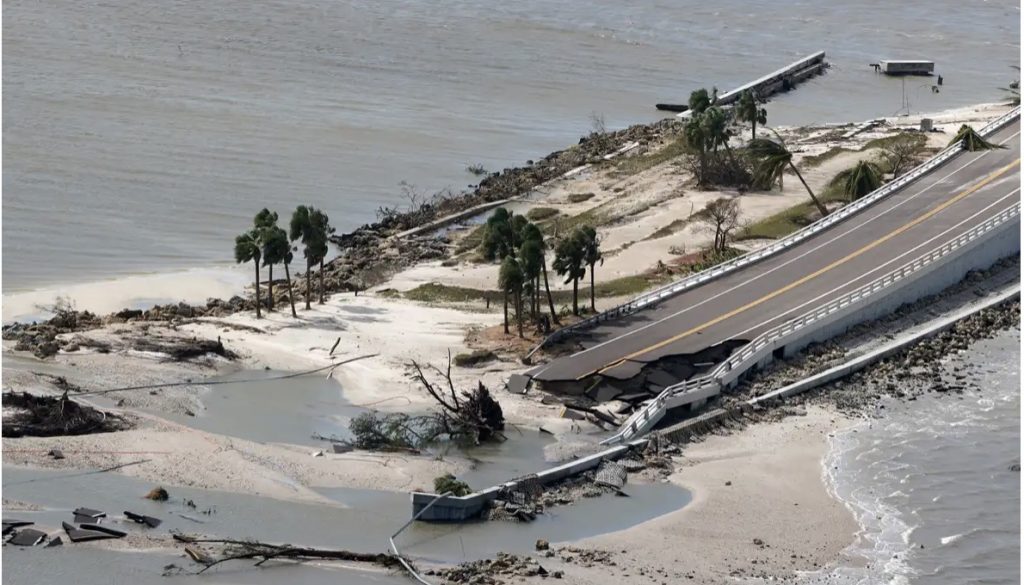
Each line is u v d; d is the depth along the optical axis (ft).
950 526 307.37
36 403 345.10
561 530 302.25
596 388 372.17
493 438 348.18
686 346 392.88
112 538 287.89
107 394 363.56
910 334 420.77
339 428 352.28
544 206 574.56
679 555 290.97
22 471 314.96
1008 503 318.04
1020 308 438.40
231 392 373.61
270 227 440.04
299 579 276.41
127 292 467.11
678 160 626.64
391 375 387.14
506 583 274.36
